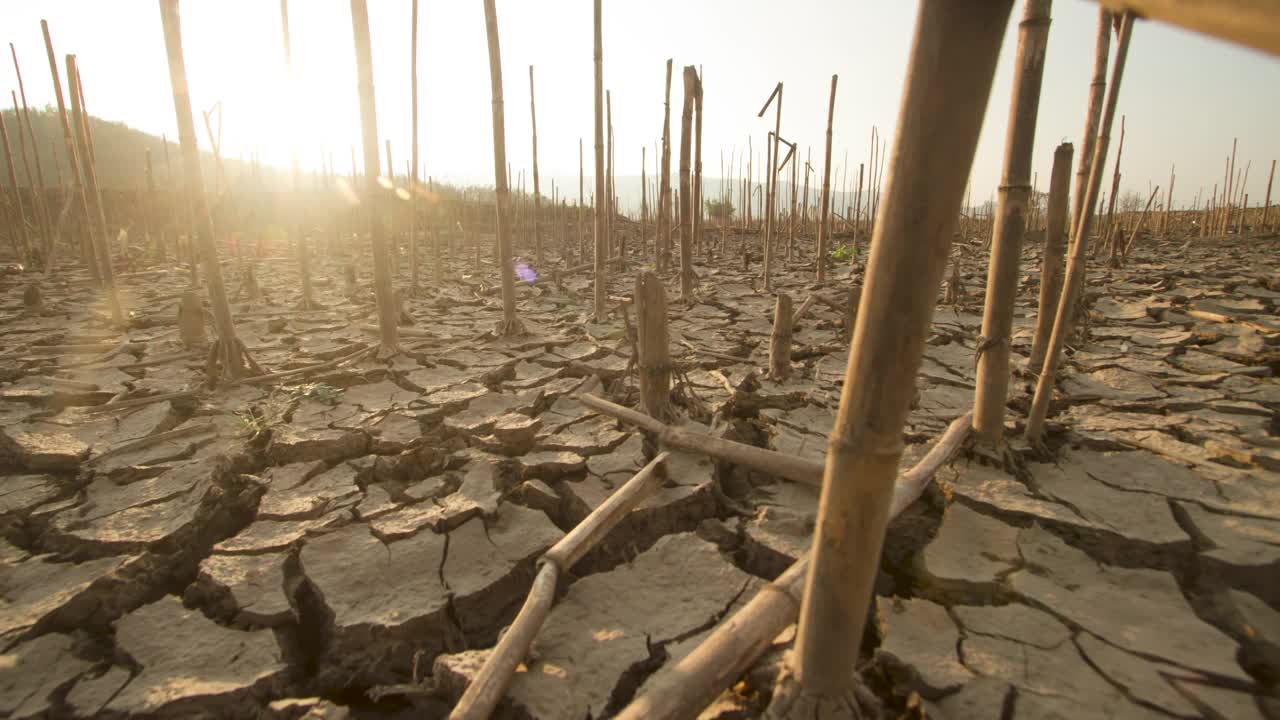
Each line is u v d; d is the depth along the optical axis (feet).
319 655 8.45
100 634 8.63
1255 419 13.62
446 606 8.69
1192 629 7.61
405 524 10.35
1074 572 8.80
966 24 3.72
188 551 10.21
